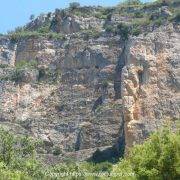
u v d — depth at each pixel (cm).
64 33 19375
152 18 17475
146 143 9025
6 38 19712
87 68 18162
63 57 18662
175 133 9156
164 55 16438
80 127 17225
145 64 16312
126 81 16150
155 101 15925
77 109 17612
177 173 8512
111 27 18462
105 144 16650
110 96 17362
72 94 17938
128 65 16338
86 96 17750
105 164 15425
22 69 18500
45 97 18138
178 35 16725
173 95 16025
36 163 11781
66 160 16375
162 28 16850
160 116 15762
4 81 18462
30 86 18338
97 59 18112
